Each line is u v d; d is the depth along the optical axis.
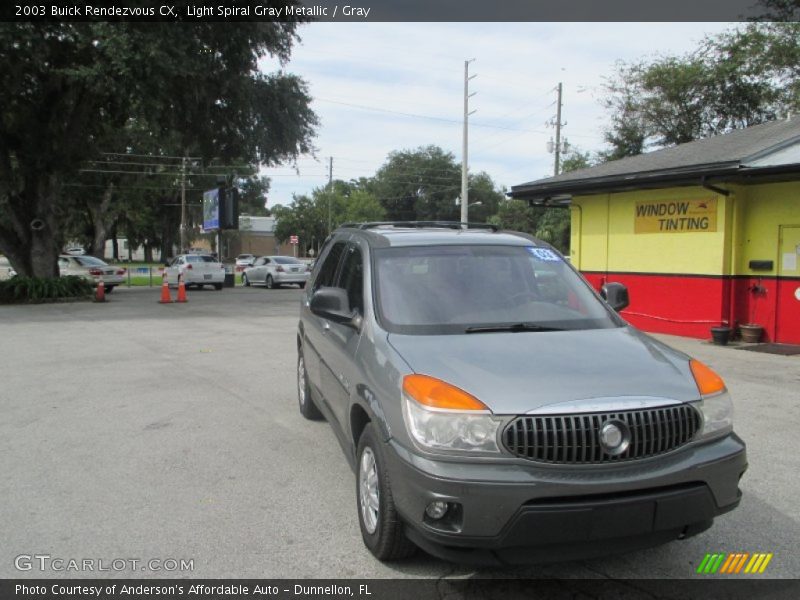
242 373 9.04
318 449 5.63
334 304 4.34
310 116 25.66
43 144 22.03
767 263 11.59
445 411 3.10
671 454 3.15
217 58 21.50
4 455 5.49
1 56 17.62
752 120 31.48
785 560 3.68
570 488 2.94
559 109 41.91
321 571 3.57
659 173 12.01
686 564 3.64
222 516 4.25
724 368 9.20
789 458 5.36
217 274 28.33
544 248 4.95
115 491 4.68
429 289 4.30
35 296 20.81
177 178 56.78
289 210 71.00
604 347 3.72
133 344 11.73
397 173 88.94
